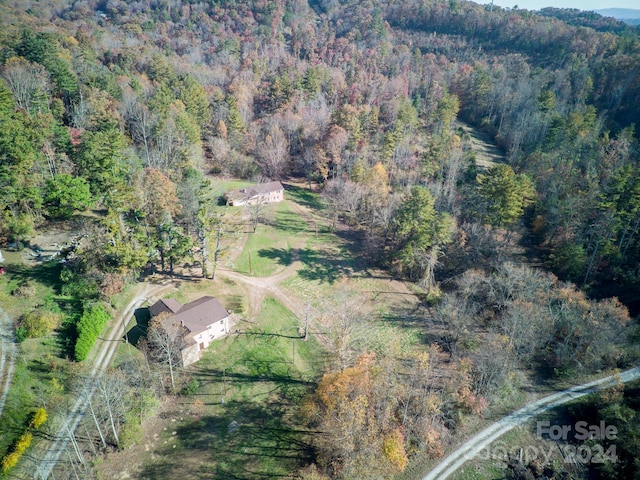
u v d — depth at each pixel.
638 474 51.16
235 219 98.88
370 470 45.31
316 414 52.50
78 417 51.03
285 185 119.62
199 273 79.19
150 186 74.50
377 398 51.06
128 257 65.56
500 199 84.75
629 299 77.44
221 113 123.94
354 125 116.25
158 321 60.75
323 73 157.88
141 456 49.81
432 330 74.75
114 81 112.81
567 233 85.69
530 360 69.50
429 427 54.91
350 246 96.06
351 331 66.69
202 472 49.03
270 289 79.38
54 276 67.31
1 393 50.84
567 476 53.25
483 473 52.97
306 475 47.34
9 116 73.31
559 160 107.75
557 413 61.28
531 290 71.56
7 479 44.12
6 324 59.16
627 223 82.00
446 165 107.50
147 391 55.19
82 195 74.62
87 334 58.69
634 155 104.94
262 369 63.16
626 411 57.75
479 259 85.06
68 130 90.12
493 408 61.78
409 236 88.38
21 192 68.94
